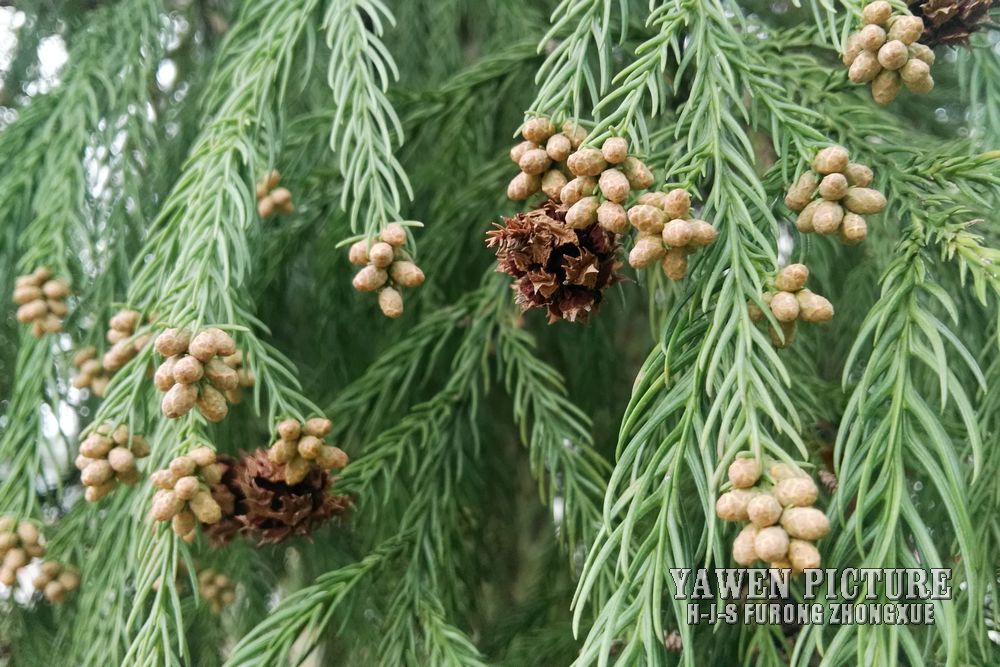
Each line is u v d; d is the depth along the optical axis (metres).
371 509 0.36
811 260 0.34
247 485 0.28
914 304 0.24
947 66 0.39
